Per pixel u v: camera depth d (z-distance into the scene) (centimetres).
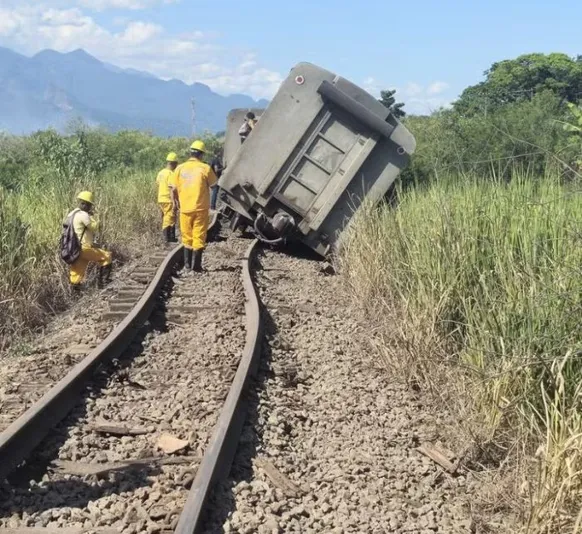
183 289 1147
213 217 2217
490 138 1088
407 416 626
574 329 519
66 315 998
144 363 753
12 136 2900
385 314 884
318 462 528
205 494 420
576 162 645
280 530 415
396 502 468
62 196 1404
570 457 416
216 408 604
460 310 700
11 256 982
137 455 514
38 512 423
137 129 4566
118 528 402
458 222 764
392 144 1463
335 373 741
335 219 1494
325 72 1474
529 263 594
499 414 537
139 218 1827
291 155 1491
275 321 942
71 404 599
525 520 438
